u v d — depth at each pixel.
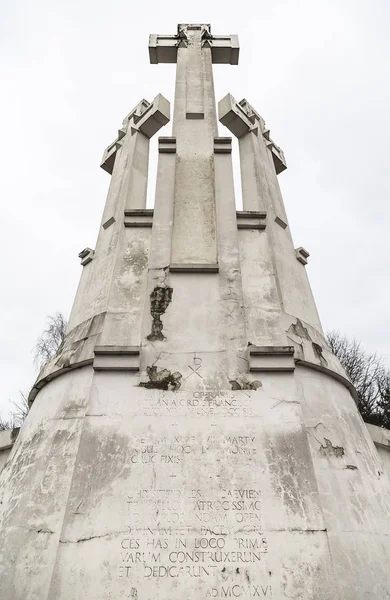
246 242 7.03
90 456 4.56
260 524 4.12
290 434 4.73
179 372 5.20
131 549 3.96
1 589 4.47
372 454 6.10
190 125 8.39
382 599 4.50
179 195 7.12
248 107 10.40
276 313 6.10
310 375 6.24
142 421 4.80
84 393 5.83
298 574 3.85
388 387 22.59
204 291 6.00
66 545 4.01
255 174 8.63
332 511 4.93
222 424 4.79
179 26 11.52
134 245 7.09
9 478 5.73
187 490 4.31
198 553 3.94
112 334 5.79
